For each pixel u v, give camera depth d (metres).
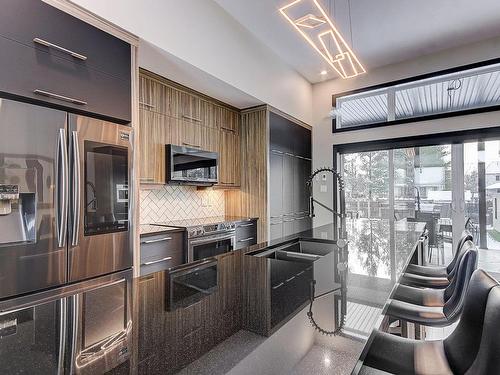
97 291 1.18
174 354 0.67
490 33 3.77
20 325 0.85
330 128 5.23
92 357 0.66
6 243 1.65
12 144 1.65
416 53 4.30
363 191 5.04
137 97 2.39
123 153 2.25
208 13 3.06
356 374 0.62
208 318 0.89
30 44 1.77
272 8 3.21
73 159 1.91
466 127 4.10
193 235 3.17
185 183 3.39
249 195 4.25
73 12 1.98
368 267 1.57
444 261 4.36
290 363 0.62
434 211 4.45
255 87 3.82
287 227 4.53
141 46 2.49
